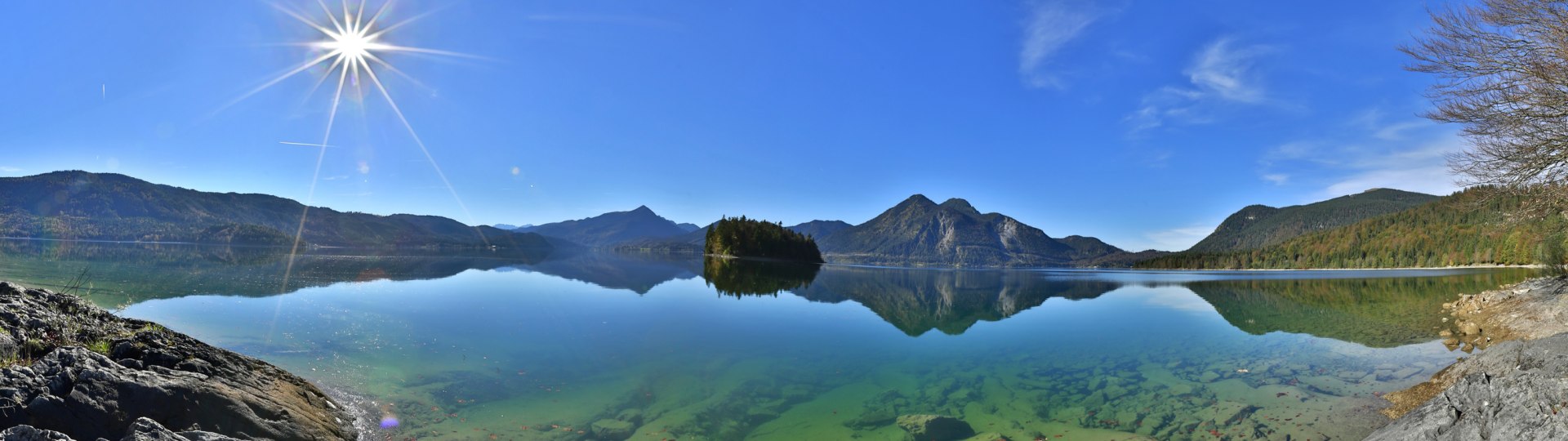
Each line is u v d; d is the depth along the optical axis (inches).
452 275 1616.6
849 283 1579.7
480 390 461.4
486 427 382.3
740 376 526.3
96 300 843.4
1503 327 689.6
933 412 432.8
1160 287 1499.8
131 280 1152.2
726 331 744.3
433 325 722.2
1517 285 1019.3
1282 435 369.7
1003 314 942.4
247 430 304.3
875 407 446.6
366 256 3004.4
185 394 296.7
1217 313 952.9
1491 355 438.0
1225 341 692.1
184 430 266.4
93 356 298.8
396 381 473.1
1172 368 556.4
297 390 384.5
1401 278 1815.9
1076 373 545.0
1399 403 421.4
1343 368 535.8
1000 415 425.1
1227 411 419.5
